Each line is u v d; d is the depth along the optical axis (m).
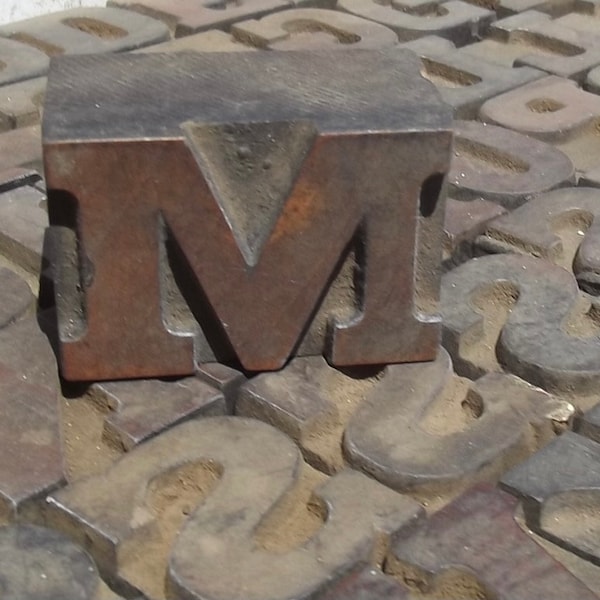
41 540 0.22
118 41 0.42
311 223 0.25
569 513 0.24
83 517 0.23
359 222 0.26
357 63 0.28
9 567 0.22
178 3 0.46
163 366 0.26
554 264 0.30
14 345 0.27
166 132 0.24
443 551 0.23
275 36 0.43
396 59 0.28
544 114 0.37
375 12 0.45
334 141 0.25
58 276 0.25
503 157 0.35
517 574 0.22
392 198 0.25
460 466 0.24
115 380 0.26
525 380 0.27
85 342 0.26
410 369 0.27
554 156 0.34
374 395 0.26
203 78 0.27
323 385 0.26
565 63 0.41
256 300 0.26
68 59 0.27
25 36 0.42
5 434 0.24
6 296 0.28
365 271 0.26
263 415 0.26
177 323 0.26
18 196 0.32
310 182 0.25
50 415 0.25
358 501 0.23
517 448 0.25
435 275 0.26
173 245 0.25
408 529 0.23
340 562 0.22
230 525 0.23
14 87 0.38
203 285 0.26
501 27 0.44
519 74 0.40
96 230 0.25
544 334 0.27
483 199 0.33
